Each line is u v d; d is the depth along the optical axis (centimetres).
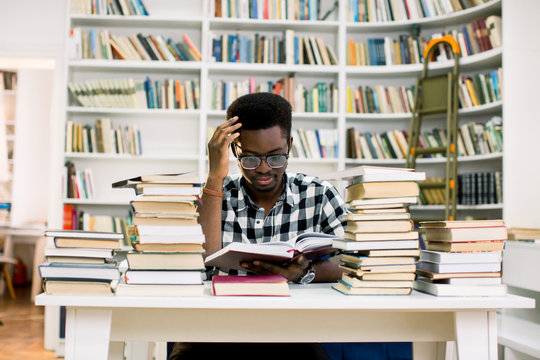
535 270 236
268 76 387
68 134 360
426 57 360
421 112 358
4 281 570
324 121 391
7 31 378
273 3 373
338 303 97
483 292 104
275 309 102
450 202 354
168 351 169
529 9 314
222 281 102
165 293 98
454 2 358
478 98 346
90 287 98
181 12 386
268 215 152
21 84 621
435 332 106
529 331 204
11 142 615
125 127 367
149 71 379
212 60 367
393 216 105
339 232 154
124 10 365
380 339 104
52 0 381
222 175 131
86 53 366
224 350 131
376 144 373
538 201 309
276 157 130
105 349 97
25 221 621
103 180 381
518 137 310
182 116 387
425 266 112
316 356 128
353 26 376
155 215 99
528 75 313
